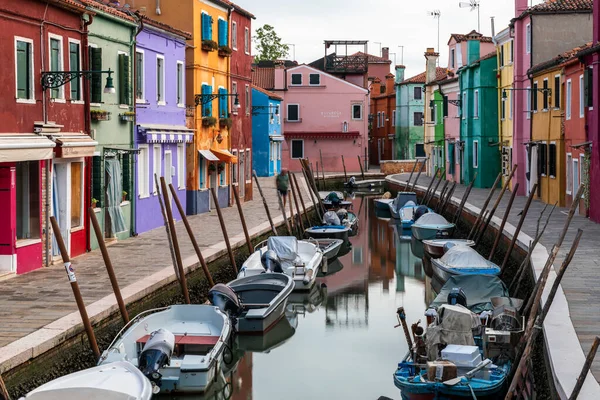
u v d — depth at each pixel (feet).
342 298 68.95
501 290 53.36
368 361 49.93
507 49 135.54
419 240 99.40
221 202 110.32
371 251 95.91
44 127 57.57
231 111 114.93
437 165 186.70
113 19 71.05
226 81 111.96
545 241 71.97
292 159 207.31
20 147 52.44
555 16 118.93
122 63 73.51
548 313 44.16
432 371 38.40
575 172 97.76
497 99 144.87
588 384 31.68
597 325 42.01
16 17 54.34
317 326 58.85
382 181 194.18
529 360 40.75
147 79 81.82
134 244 71.87
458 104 160.76
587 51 86.53
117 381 35.35
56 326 41.04
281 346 53.57
